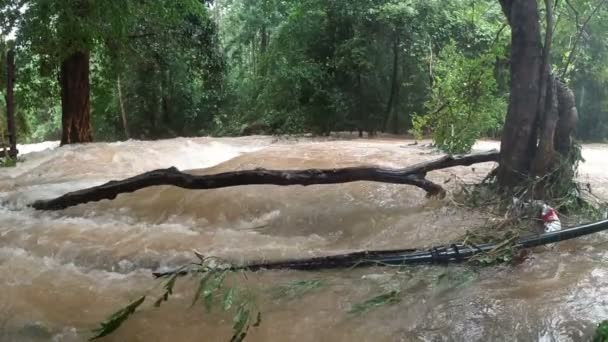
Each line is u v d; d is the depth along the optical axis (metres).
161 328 3.72
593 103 15.21
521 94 6.01
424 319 3.60
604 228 4.74
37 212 6.89
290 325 3.65
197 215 6.40
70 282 4.59
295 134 17.72
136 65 20.91
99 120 23.91
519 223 5.31
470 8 16.53
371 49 17.00
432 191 6.21
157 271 4.85
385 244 5.27
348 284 4.26
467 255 4.57
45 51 13.37
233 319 3.79
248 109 22.77
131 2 13.65
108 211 6.73
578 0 7.73
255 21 24.69
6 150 11.66
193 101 23.78
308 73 17.31
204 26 21.83
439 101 11.38
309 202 6.45
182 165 11.16
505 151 6.15
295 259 4.86
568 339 3.25
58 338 3.70
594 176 8.19
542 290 3.87
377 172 6.07
